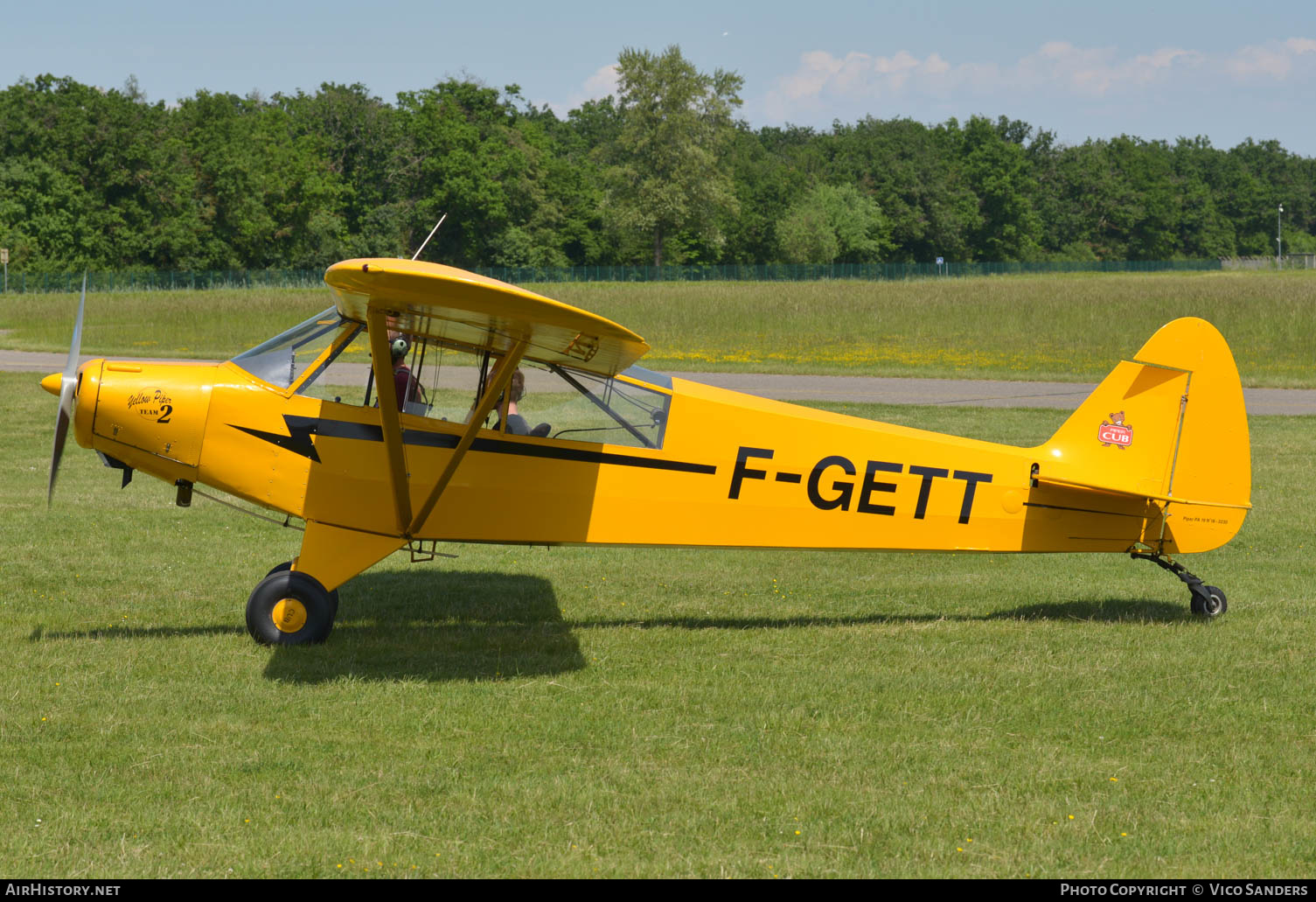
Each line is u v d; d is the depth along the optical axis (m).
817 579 14.71
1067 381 40.22
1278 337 49.34
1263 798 7.79
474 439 11.14
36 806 7.36
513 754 8.38
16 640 11.06
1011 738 8.91
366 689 9.81
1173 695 9.93
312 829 7.10
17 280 109.44
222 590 13.27
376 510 11.23
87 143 125.31
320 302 67.00
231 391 11.03
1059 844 7.08
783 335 54.91
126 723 8.85
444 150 159.38
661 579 14.53
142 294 95.62
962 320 58.06
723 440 11.70
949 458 12.09
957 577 14.95
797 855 6.89
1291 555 16.17
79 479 20.55
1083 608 13.19
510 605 13.08
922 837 7.16
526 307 9.00
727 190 172.88
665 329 56.84
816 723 9.17
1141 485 12.23
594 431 11.52
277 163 143.25
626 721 9.12
